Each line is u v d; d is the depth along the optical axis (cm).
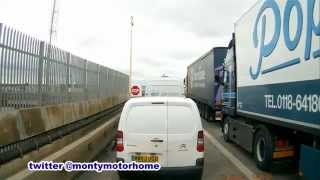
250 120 1285
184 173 893
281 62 943
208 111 2708
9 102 941
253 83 1187
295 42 857
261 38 1105
